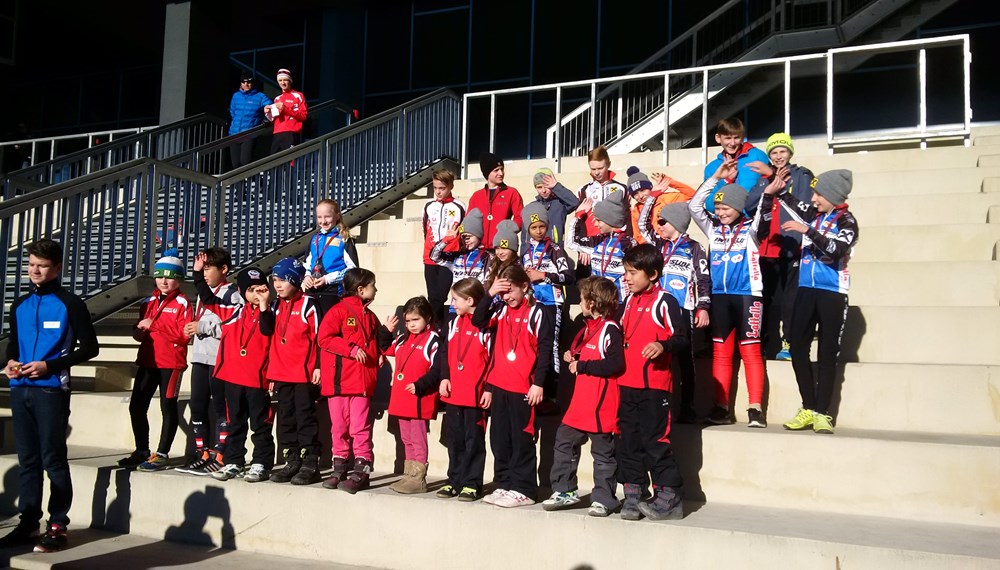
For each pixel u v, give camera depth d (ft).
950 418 16.94
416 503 16.01
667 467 14.78
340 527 16.66
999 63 43.27
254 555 17.08
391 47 57.16
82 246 24.38
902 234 22.79
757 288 17.61
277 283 18.25
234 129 40.29
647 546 14.20
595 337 15.47
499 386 16.11
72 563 16.12
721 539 13.73
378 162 33.50
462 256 21.33
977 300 20.45
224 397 18.83
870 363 17.99
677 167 29.35
